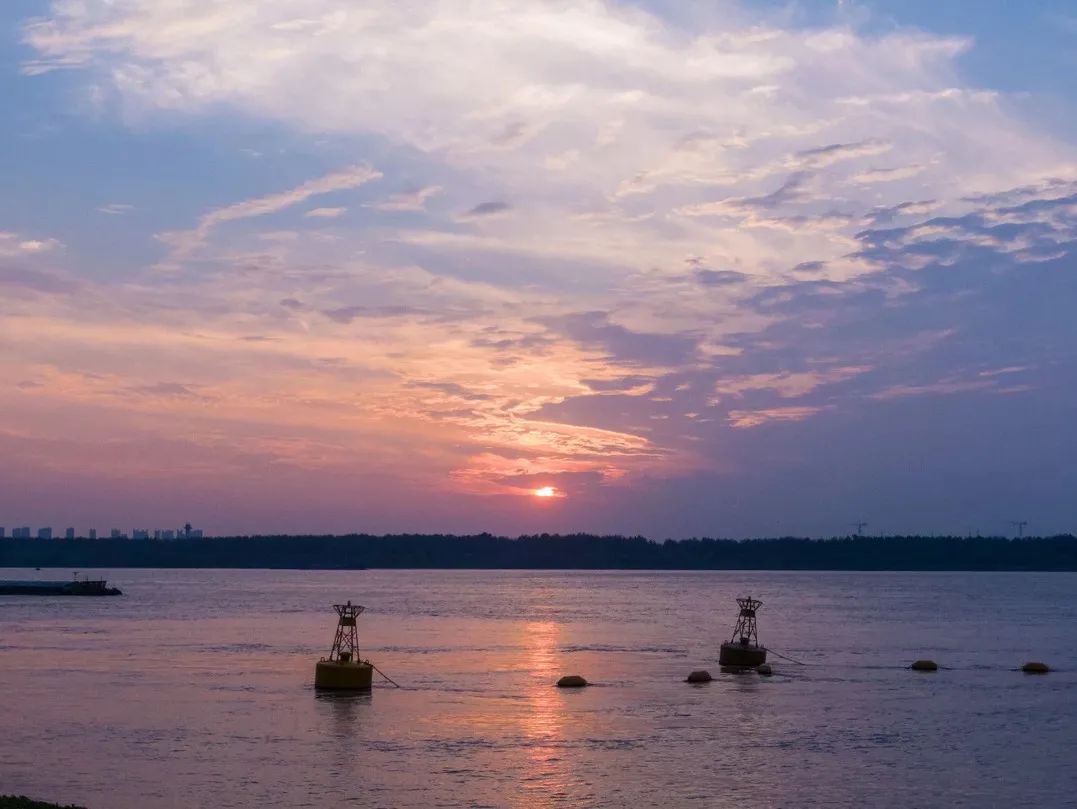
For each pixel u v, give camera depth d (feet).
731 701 244.83
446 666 321.11
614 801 152.05
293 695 249.34
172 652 354.13
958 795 157.89
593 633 468.34
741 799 154.20
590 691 261.24
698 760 178.50
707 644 408.46
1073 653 375.45
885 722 216.33
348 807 147.43
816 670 313.12
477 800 152.05
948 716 224.12
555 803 150.71
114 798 151.74
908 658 353.92
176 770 168.86
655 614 631.97
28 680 275.80
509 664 327.88
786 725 212.02
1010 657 359.05
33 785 159.33
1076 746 192.34
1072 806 152.66
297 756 179.42
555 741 193.67
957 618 599.98
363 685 255.09
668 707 234.79
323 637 425.69
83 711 224.12
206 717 217.15
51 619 533.96
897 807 151.33
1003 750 188.65
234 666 310.04
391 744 189.88
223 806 147.74
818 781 164.86
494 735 199.11
